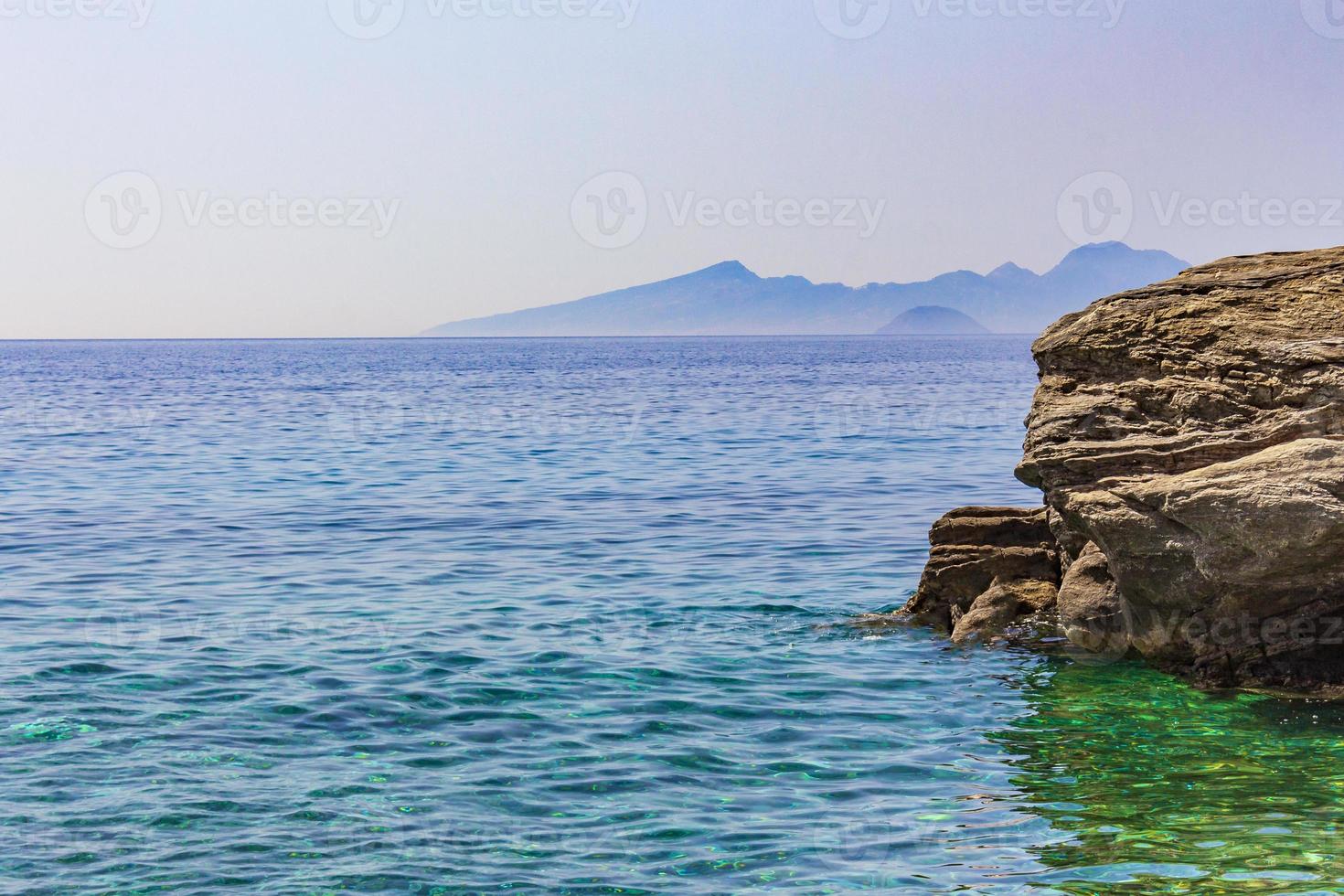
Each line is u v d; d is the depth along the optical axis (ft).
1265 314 57.16
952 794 41.65
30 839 36.65
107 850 35.99
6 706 49.49
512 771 43.21
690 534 94.68
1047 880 34.60
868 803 40.73
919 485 123.13
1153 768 44.04
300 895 33.35
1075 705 51.52
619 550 87.81
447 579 77.61
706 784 42.32
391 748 45.37
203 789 40.88
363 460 150.30
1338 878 34.27
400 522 100.78
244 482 128.57
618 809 39.83
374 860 35.60
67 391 337.72
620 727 48.29
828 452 157.17
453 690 52.75
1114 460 56.29
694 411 241.35
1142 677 55.31
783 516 103.55
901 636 63.46
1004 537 67.82
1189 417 56.24
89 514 104.88
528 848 36.65
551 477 131.85
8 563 82.28
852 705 51.67
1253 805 40.34
